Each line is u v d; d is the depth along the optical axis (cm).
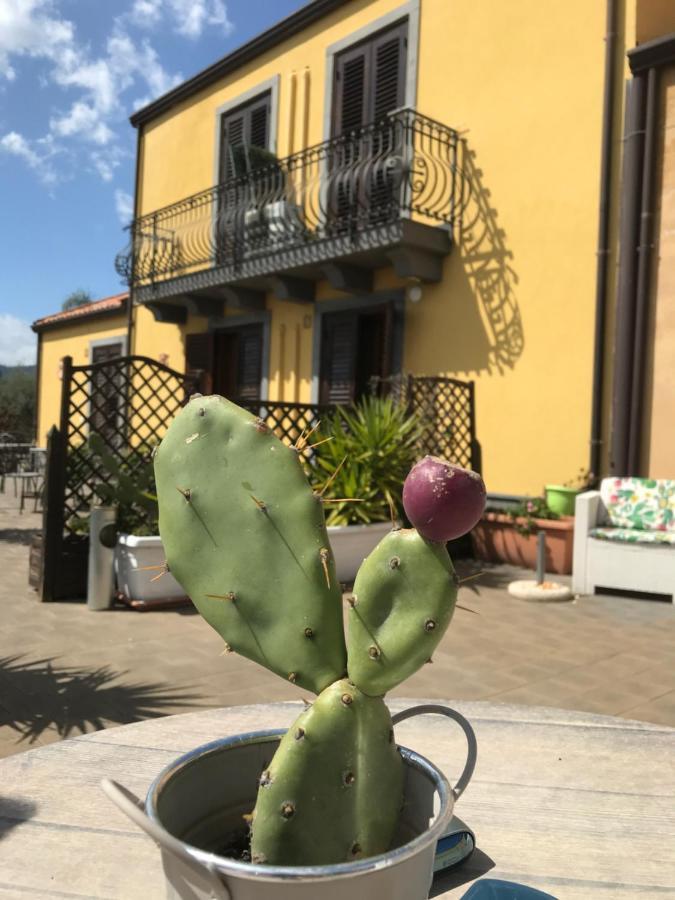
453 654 425
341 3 958
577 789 134
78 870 106
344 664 85
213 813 88
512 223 772
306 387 1006
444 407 770
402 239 777
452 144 821
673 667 407
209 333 1169
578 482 713
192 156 1225
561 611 536
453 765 144
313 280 986
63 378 559
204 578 89
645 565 570
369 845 80
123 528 563
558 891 104
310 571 85
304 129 1014
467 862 110
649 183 648
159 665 396
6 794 129
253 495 89
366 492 611
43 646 429
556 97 741
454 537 78
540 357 746
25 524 984
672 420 641
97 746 151
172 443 94
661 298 647
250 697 349
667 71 639
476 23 809
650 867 110
